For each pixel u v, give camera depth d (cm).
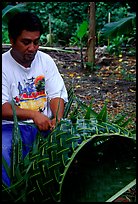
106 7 1185
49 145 235
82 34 700
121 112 494
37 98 290
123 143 271
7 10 683
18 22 266
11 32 271
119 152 277
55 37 1086
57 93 295
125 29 661
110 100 550
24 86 285
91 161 274
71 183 255
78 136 238
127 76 657
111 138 269
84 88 606
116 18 1122
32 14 269
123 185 252
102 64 736
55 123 266
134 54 796
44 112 295
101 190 249
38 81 290
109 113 491
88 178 260
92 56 704
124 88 605
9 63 281
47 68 294
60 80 300
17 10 687
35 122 264
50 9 1221
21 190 239
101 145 272
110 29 665
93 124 250
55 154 231
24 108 286
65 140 235
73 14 1227
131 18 655
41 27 272
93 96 569
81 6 1221
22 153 268
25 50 271
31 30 265
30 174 234
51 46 909
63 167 232
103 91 592
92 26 693
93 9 685
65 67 720
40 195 234
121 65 729
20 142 255
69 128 241
